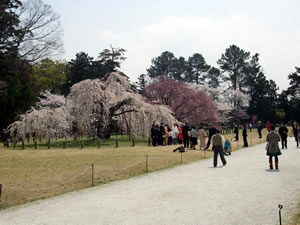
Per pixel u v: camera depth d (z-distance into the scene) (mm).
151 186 11523
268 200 9125
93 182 12625
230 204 8766
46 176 13547
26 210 8695
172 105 48906
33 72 48750
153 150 24578
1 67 42188
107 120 35125
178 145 29875
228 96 81375
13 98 42219
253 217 7566
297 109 83375
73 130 37875
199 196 9766
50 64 62844
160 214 7965
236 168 15430
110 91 36656
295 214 7684
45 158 19906
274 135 14820
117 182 12586
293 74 85875
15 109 43312
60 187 11742
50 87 63625
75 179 13031
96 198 9875
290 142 31594
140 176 13883
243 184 11461
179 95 48875
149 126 35344
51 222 7535
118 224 7270
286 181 11930
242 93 82938
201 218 7566
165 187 11250
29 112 36938
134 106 36406
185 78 107875
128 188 11297
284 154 21266
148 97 49906
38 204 9344
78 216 7969
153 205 8844
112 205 8945
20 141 38188
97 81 34906
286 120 86250
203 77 107938
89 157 19953
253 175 13344
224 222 7238
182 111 49000
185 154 21469
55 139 39531
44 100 48562
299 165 16172
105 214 8078
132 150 24781
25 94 44125
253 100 84312
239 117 77312
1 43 42188
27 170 15125
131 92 39312
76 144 32469
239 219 7430
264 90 83438
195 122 48969
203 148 25547
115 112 38562
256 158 19484
